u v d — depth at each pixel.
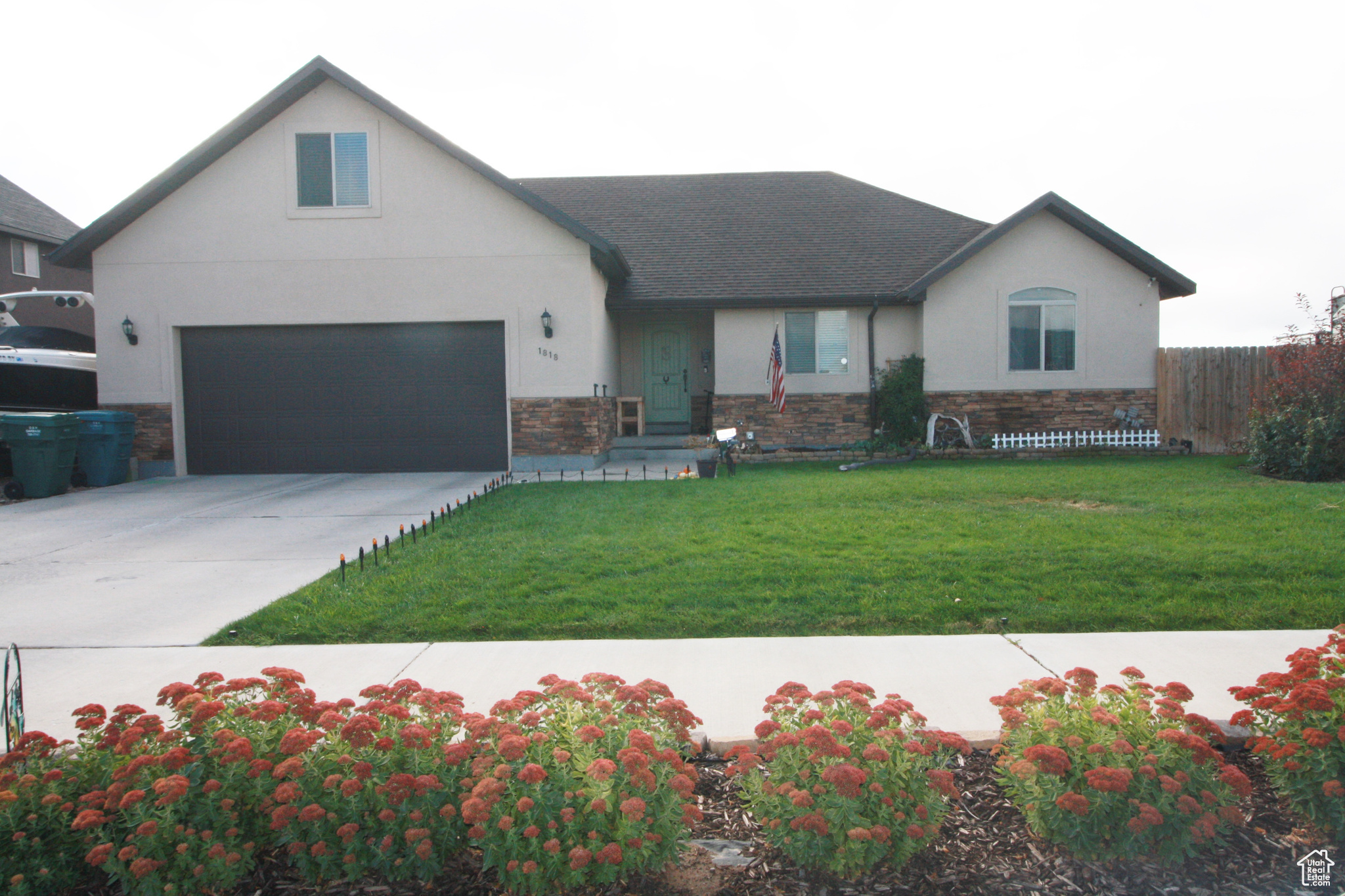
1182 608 5.62
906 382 16.52
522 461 14.48
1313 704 2.95
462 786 2.81
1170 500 9.57
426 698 3.19
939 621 5.55
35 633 5.66
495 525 8.88
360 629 5.61
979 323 16.69
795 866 2.88
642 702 3.16
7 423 11.96
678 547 7.57
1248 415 12.96
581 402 14.41
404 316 14.33
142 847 2.64
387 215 14.27
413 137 14.20
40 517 10.52
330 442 14.58
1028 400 16.70
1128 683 3.61
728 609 5.82
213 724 3.09
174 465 14.42
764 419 17.17
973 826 3.10
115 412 13.52
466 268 14.30
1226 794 2.85
